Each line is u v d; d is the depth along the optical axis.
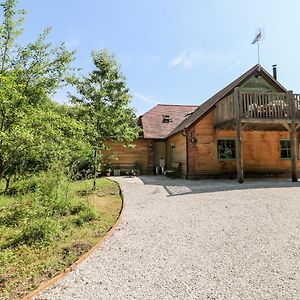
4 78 5.59
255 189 10.16
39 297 2.93
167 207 7.47
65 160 7.64
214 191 9.94
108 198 9.12
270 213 6.54
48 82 7.71
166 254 4.11
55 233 5.04
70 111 10.05
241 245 4.43
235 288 3.05
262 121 12.10
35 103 7.41
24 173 8.35
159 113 23.94
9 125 5.99
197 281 3.23
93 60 11.92
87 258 4.02
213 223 5.79
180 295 2.92
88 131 9.78
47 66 7.61
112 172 19.17
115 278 3.36
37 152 6.54
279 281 3.19
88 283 3.24
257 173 15.60
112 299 2.87
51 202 6.50
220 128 14.33
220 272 3.46
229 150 15.44
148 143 20.27
